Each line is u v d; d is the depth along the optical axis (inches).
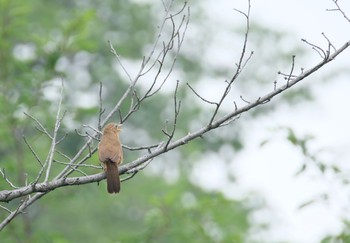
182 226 647.1
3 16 695.7
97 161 609.3
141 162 369.4
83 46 677.3
